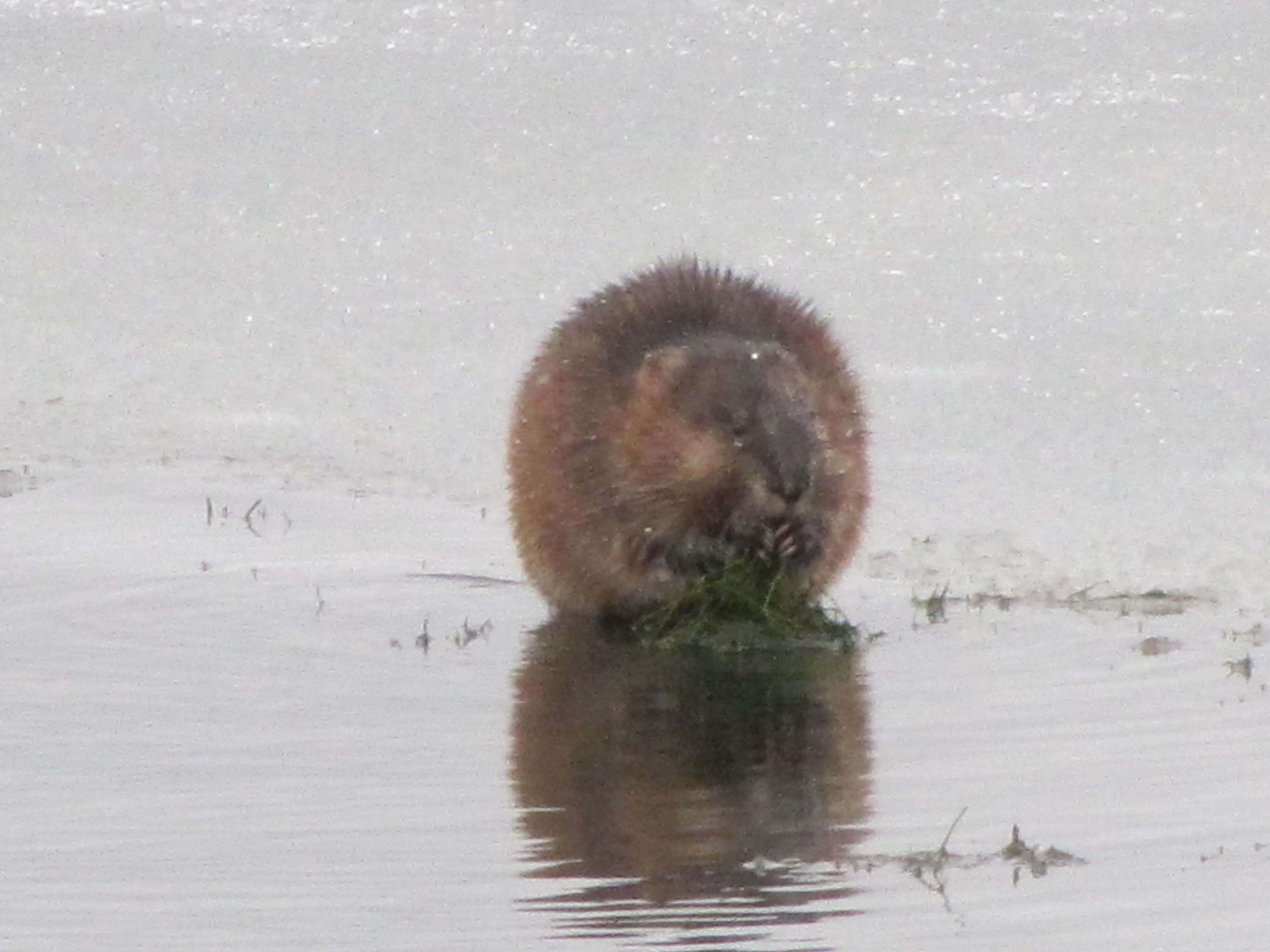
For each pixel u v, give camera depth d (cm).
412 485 1639
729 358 1316
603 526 1325
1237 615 1257
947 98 2461
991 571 1373
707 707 1097
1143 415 1686
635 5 2728
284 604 1314
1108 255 2050
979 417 1689
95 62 2642
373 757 1000
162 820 904
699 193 2261
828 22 2648
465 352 1941
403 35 2688
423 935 765
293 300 2077
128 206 2309
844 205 2211
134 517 1538
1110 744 1004
